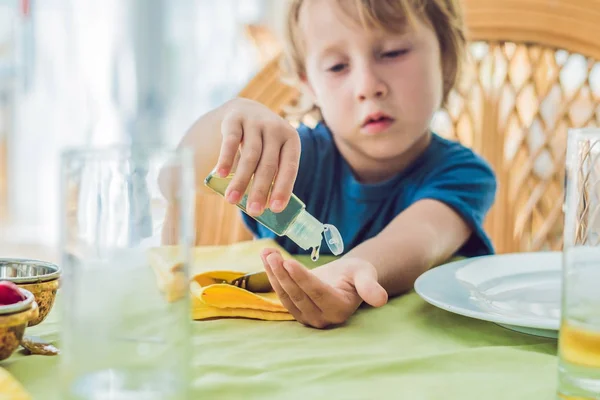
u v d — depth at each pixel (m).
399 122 0.87
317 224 0.48
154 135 2.51
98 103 2.53
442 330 0.45
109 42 2.50
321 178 0.97
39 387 0.33
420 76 0.86
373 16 0.83
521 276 0.57
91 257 0.28
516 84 1.00
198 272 0.58
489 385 0.34
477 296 0.49
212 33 2.48
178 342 0.28
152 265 0.28
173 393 0.28
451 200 0.79
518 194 1.01
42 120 2.59
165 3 2.48
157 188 0.28
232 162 0.50
